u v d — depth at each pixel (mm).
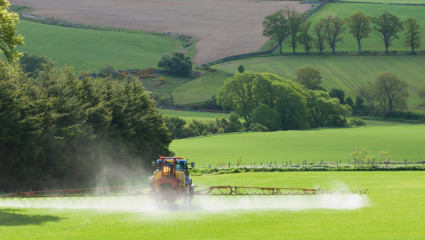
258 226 108688
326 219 117000
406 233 98938
